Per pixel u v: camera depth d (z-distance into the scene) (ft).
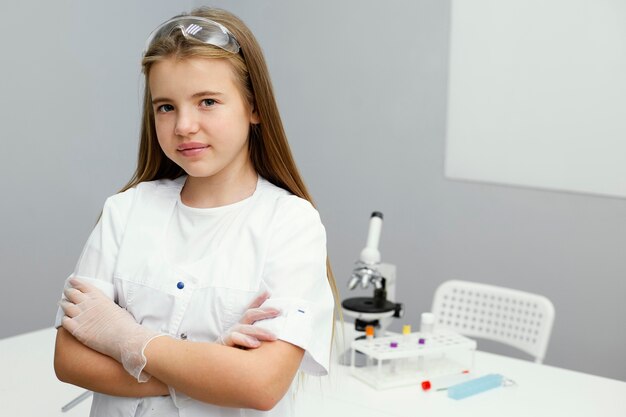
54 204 11.09
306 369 3.87
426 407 5.79
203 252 3.81
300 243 3.81
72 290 3.82
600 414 5.80
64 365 3.67
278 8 12.73
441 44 11.39
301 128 12.84
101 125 11.64
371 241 6.95
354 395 5.98
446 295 8.49
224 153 3.60
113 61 11.71
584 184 10.56
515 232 11.23
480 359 6.95
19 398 5.74
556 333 11.09
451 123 11.44
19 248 10.66
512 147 11.02
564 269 10.92
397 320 12.30
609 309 10.64
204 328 3.69
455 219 11.68
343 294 12.73
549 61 10.53
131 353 3.48
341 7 12.16
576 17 10.23
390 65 11.87
